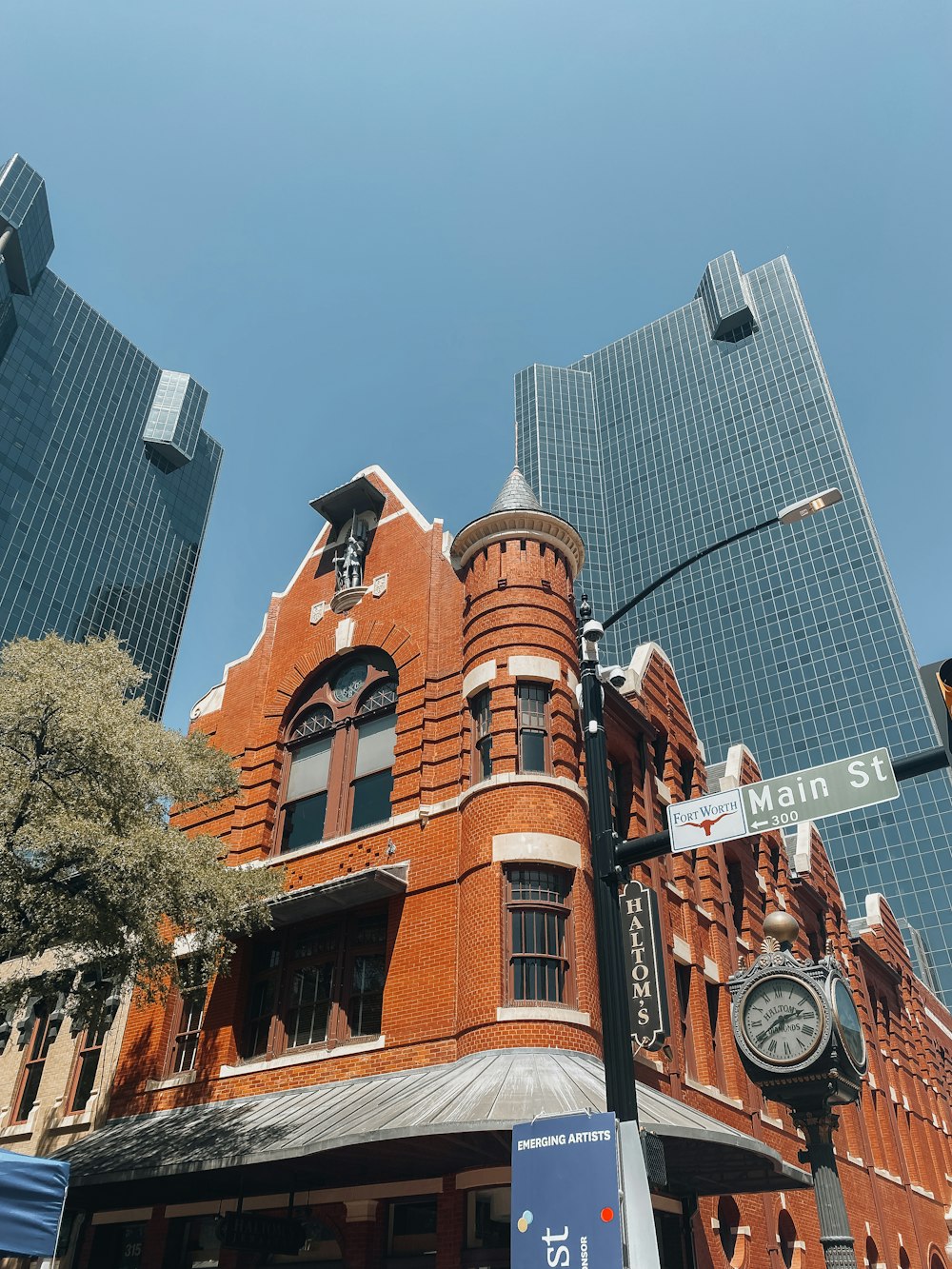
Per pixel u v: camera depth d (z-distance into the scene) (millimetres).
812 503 12375
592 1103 14008
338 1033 18906
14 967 24641
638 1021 16625
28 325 140125
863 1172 30438
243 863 22781
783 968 14438
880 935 40406
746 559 141375
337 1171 16578
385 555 25266
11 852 15375
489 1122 13070
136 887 15828
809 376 152625
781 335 159500
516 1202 8703
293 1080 18812
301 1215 17547
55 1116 22391
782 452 147875
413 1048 17547
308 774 23734
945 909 111188
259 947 21750
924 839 115312
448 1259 15164
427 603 23047
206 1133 17406
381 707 22812
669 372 167625
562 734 19547
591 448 167625
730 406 157250
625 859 11383
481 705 20797
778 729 127875
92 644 18656
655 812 23484
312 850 21625
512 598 21016
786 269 166750
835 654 128625
